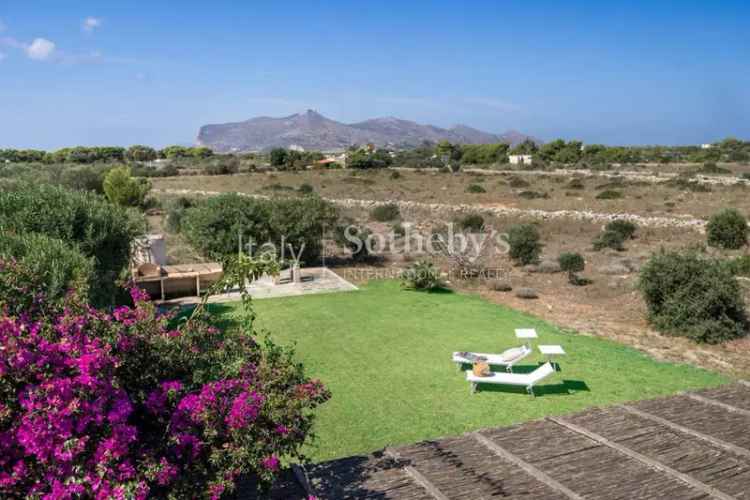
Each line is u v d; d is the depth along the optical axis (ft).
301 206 58.18
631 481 10.61
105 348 9.61
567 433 12.80
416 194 129.29
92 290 24.29
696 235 72.90
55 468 8.15
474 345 33.04
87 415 8.53
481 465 11.50
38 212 30.37
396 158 263.29
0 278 12.16
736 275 48.32
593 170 183.42
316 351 31.86
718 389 15.15
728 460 11.27
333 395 25.66
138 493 8.39
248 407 10.02
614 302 43.27
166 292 44.47
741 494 9.98
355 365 29.63
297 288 47.91
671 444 12.00
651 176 153.48
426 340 33.96
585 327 36.96
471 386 26.30
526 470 11.19
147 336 11.57
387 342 33.53
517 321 38.24
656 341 33.99
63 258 23.17
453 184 151.43
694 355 31.50
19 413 8.49
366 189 141.28
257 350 12.84
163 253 50.34
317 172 194.80
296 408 10.98
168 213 85.05
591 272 54.19
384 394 25.80
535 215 92.73
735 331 33.86
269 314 39.47
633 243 69.62
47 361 9.00
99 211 32.86
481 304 42.96
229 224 54.60
